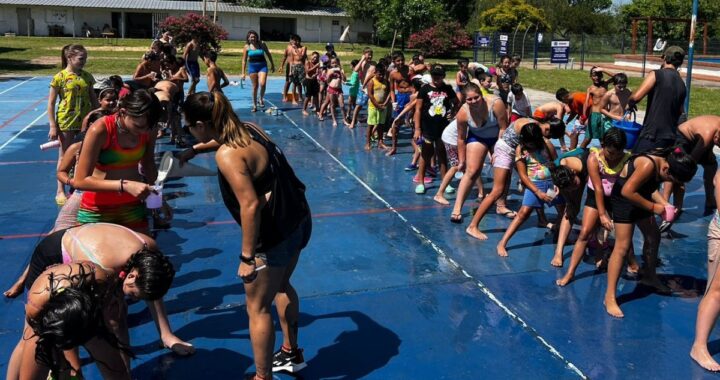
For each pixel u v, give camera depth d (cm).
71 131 655
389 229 622
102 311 272
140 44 4238
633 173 416
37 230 600
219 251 554
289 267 348
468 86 600
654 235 484
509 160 570
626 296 477
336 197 733
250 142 307
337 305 457
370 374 370
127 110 354
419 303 462
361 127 1203
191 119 301
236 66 2594
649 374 373
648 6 4428
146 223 403
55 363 244
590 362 385
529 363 384
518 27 4091
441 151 745
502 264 536
